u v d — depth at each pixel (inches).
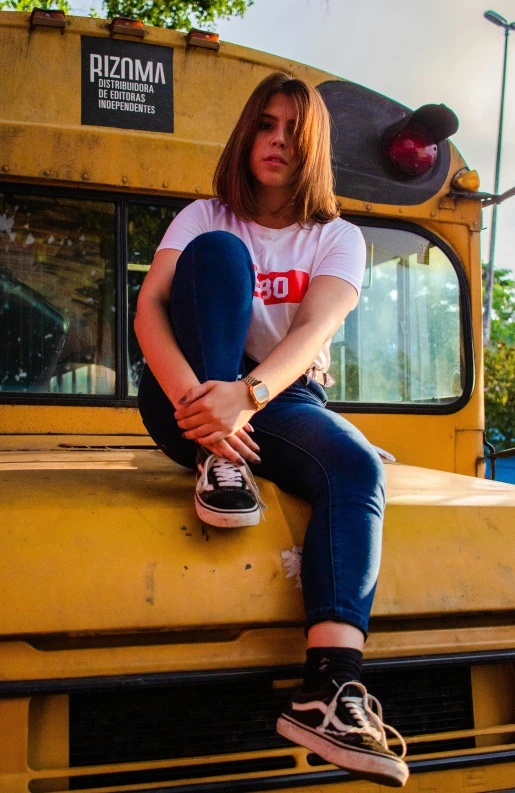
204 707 62.6
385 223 121.8
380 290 121.0
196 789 58.5
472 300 125.1
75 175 107.2
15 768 56.4
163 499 65.0
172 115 111.8
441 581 65.1
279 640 61.5
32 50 107.6
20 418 104.4
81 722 59.8
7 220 106.3
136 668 58.2
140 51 111.1
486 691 68.7
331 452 63.9
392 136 118.1
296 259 77.1
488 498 74.0
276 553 62.5
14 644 56.9
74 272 108.1
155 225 111.3
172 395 64.2
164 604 58.6
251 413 63.1
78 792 56.9
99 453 90.4
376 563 60.2
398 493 72.8
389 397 120.0
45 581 57.4
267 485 68.3
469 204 125.0
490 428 575.5
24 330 106.0
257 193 78.3
